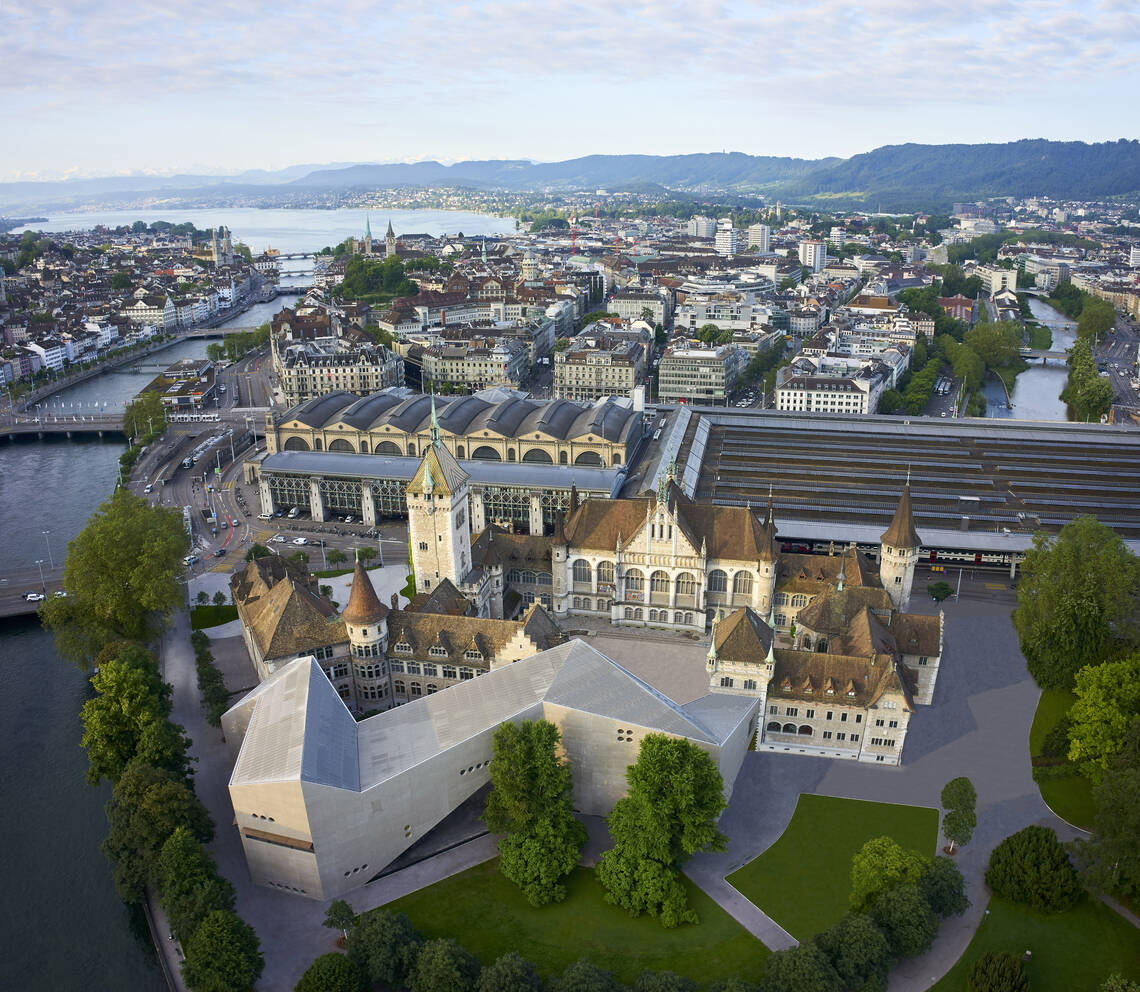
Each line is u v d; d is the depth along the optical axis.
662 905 123.50
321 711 140.38
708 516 197.38
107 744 148.50
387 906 127.38
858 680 155.25
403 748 137.62
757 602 194.75
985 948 119.25
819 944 113.50
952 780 142.12
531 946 119.38
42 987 122.06
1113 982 102.69
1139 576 176.12
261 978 115.69
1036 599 180.00
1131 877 121.75
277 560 198.50
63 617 188.38
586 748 142.75
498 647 167.50
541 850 127.94
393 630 172.62
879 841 125.19
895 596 195.50
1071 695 175.38
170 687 163.38
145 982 123.00
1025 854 126.44
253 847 130.50
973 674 183.75
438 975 107.38
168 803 131.00
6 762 167.25
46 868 142.38
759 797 147.62
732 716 150.88
